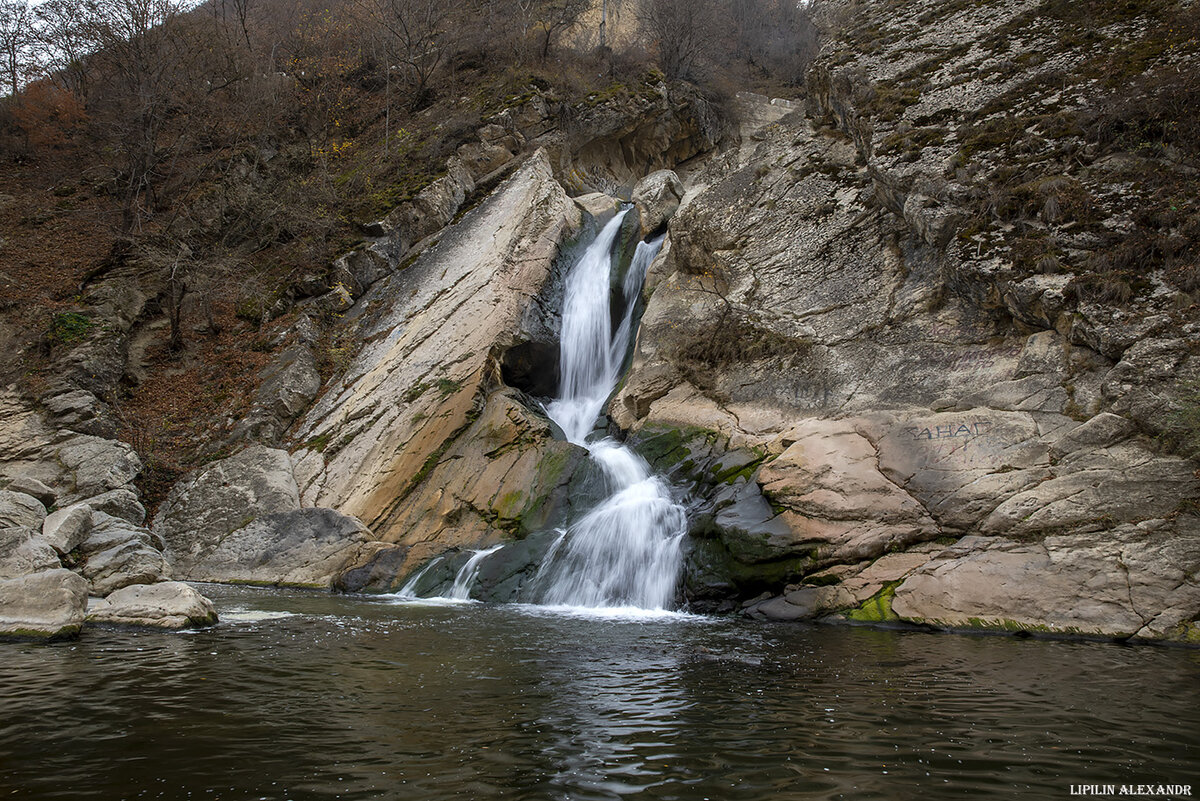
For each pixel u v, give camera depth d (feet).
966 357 38.60
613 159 88.28
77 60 84.74
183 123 77.92
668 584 35.29
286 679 19.66
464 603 36.32
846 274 48.37
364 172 76.89
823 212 54.03
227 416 55.62
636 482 42.50
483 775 12.95
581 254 64.90
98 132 80.64
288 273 68.13
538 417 49.06
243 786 12.37
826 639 26.00
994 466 31.99
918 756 13.91
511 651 23.65
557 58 91.50
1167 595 25.72
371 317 64.34
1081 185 39.32
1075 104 44.39
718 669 21.15
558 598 36.52
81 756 13.74
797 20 110.93
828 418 39.09
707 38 96.99
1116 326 33.09
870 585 30.50
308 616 30.50
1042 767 13.35
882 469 34.04
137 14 71.82
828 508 33.22
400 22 90.79
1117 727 15.67
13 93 84.43
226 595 37.27
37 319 57.57
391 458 49.49
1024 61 50.98
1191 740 14.82
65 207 73.46
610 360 60.64
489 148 77.77
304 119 87.51
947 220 43.16
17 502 31.76
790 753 14.10
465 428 49.29
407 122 86.07
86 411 51.70
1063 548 28.19
